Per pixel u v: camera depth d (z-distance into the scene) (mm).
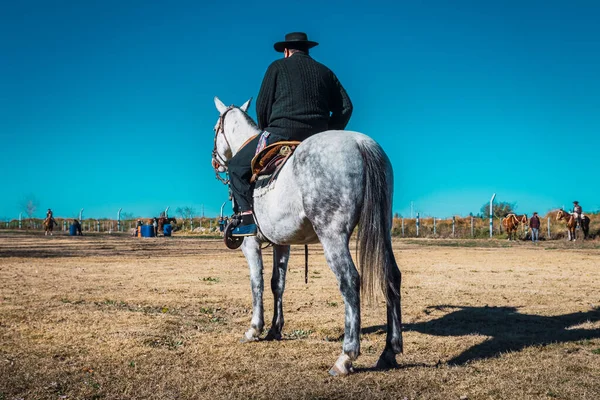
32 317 7461
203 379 4707
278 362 5266
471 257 19734
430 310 8320
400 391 4348
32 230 66125
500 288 10781
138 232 48375
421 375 4723
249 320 7609
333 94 5992
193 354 5594
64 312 7867
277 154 5410
